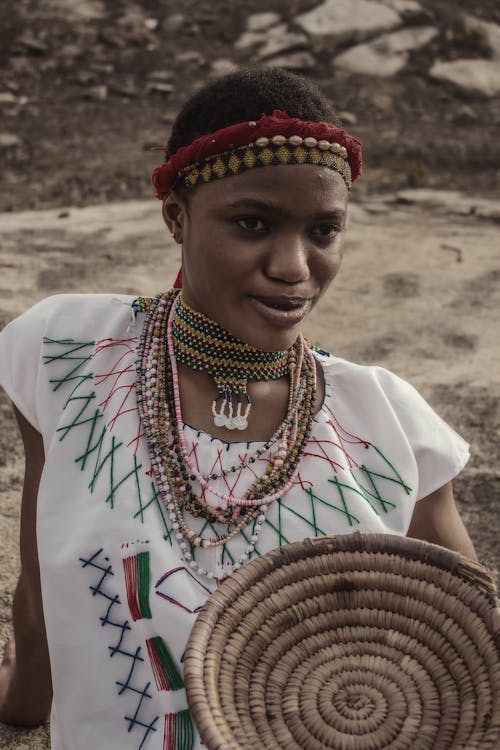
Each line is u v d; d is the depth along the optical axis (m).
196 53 10.87
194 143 1.47
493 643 1.33
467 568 1.40
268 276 1.48
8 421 3.90
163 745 1.49
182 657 1.39
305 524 1.58
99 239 6.52
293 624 1.42
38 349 1.74
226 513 1.57
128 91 10.13
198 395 1.66
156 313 1.72
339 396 1.71
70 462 1.62
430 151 9.06
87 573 1.55
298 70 10.57
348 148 1.48
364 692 1.37
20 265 5.83
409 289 5.70
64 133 9.20
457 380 4.38
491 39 11.22
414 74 10.68
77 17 11.30
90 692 1.54
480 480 3.54
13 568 2.86
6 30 10.90
